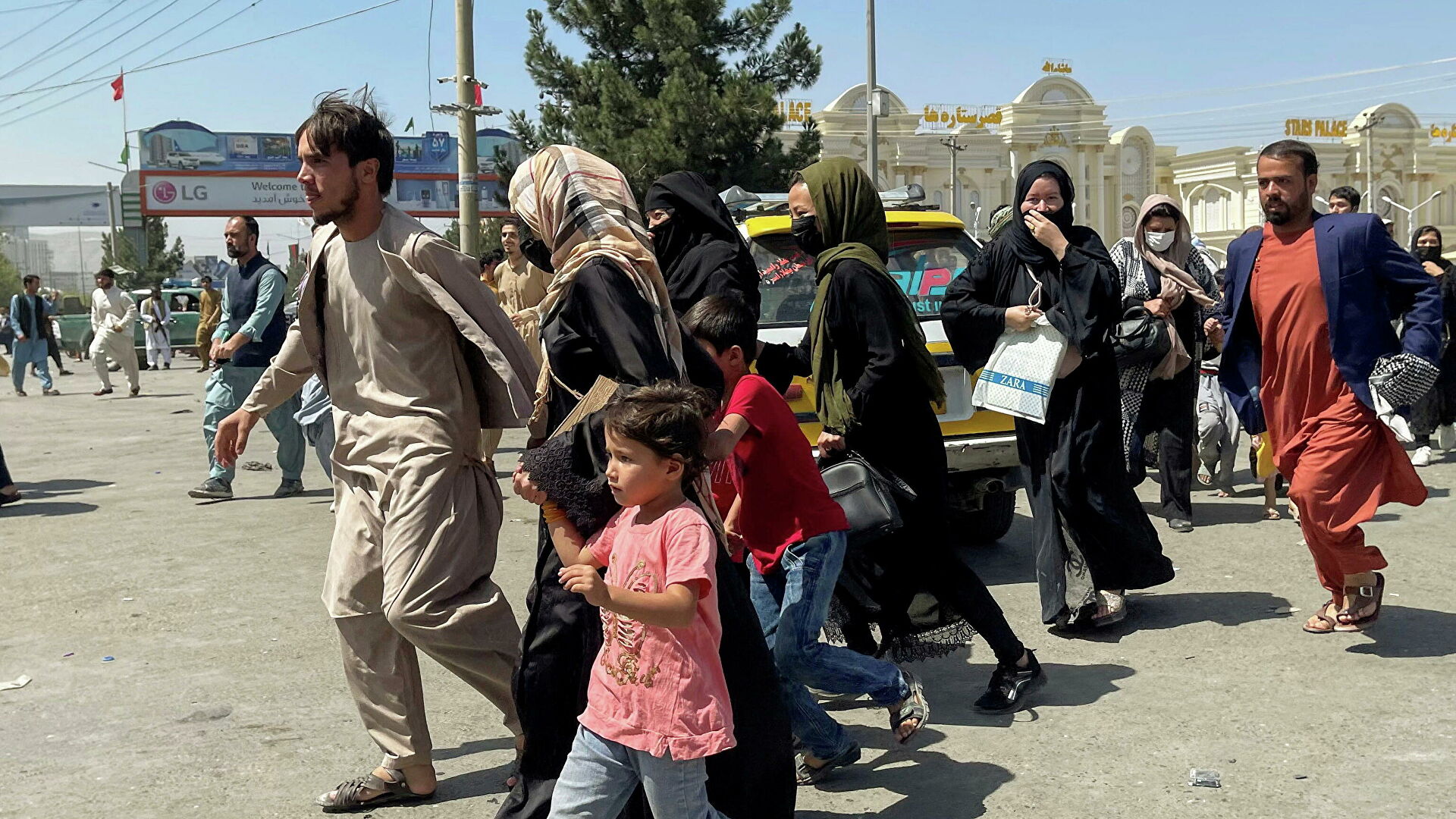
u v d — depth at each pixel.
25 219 117.81
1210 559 6.48
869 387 4.15
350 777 4.04
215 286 34.62
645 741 2.78
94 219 119.69
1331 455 4.86
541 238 3.53
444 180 51.06
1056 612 5.16
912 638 4.41
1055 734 4.19
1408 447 10.27
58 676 5.14
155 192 51.75
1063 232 5.17
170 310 33.69
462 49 15.15
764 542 3.81
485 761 4.14
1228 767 3.85
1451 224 60.56
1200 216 57.59
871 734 4.30
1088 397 5.10
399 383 3.59
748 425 3.69
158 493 9.60
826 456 4.29
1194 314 6.95
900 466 4.28
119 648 5.50
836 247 4.28
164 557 7.27
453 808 3.77
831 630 4.46
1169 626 5.36
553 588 3.20
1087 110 53.50
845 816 3.66
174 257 73.00
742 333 3.69
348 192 3.53
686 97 20.66
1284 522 7.30
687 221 4.46
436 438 3.57
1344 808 3.54
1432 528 6.97
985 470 6.48
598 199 3.37
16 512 8.88
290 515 8.50
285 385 3.99
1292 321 4.92
